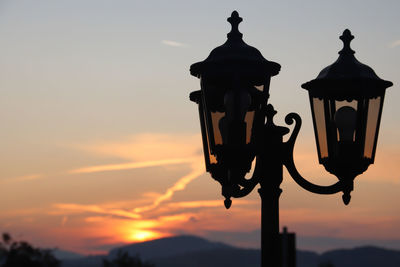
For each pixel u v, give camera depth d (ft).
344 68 19.19
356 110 18.95
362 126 18.92
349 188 19.19
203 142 20.56
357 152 18.90
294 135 19.80
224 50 18.58
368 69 19.33
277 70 18.81
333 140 19.02
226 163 18.29
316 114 19.38
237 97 18.19
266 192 19.58
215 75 18.35
